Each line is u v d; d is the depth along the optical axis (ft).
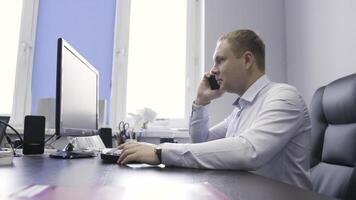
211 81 4.60
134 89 9.12
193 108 4.72
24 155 4.01
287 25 8.10
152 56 9.31
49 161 3.20
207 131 4.72
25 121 4.23
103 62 9.04
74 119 4.00
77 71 4.19
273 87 3.70
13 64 8.85
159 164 2.81
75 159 3.52
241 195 1.56
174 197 1.42
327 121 4.00
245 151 2.76
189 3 9.37
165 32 9.44
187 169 2.64
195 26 9.27
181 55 9.35
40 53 8.93
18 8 9.10
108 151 3.41
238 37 3.98
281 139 3.05
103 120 7.08
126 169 2.55
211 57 8.08
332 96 3.88
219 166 2.70
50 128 6.41
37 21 9.05
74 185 1.65
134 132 7.54
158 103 9.12
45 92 8.79
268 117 3.16
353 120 3.48
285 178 3.49
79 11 9.15
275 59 8.11
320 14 6.36
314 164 3.96
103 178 1.99
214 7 8.22
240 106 4.04
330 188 3.44
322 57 6.24
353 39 5.28
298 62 7.34
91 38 9.09
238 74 3.94
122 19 9.25
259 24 8.23
